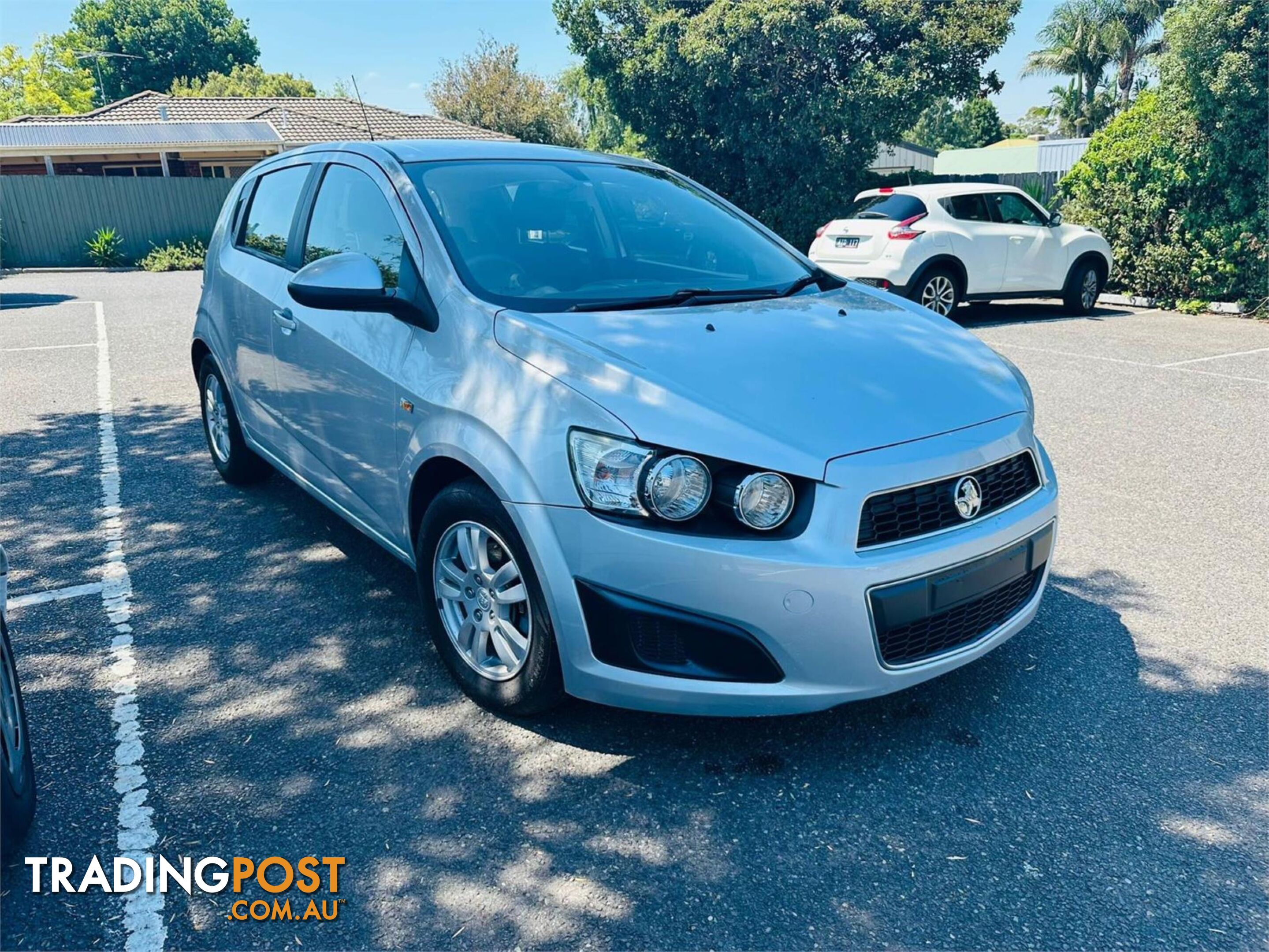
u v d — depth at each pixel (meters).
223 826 2.53
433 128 30.83
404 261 3.31
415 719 3.03
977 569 2.70
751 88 22.53
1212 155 12.31
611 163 4.19
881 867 2.39
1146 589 4.04
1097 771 2.79
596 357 2.69
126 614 3.74
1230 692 3.22
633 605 2.53
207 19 60.97
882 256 10.77
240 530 4.62
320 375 3.68
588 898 2.29
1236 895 2.31
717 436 2.48
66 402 7.32
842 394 2.72
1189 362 8.83
